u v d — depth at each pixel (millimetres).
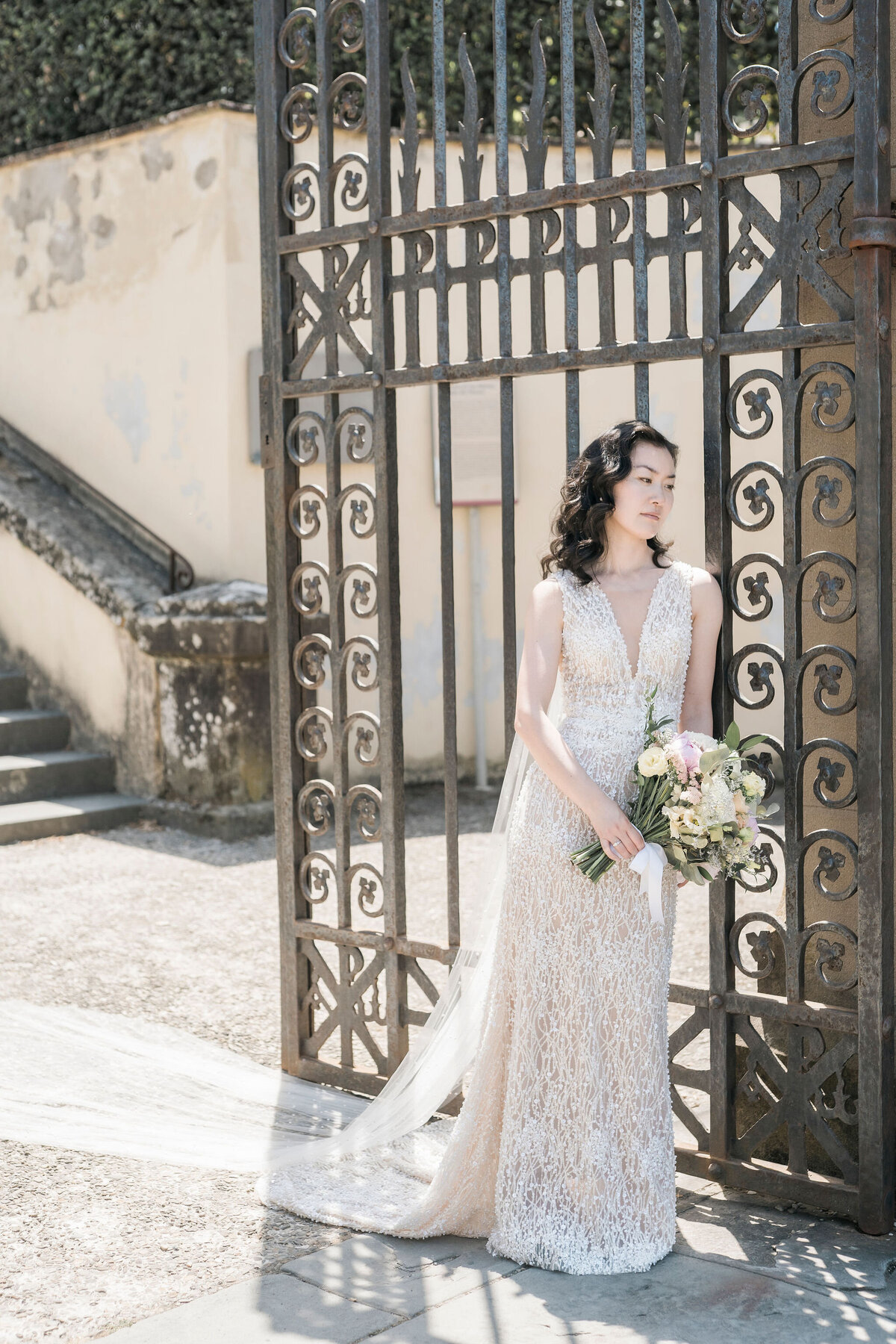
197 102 9266
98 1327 2748
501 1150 3129
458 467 8703
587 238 8727
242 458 7984
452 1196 3156
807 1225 3199
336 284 4031
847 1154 3197
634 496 3133
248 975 5172
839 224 3082
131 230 8336
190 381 8109
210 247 7898
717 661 3311
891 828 3092
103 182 8453
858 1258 3021
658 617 3131
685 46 9875
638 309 3375
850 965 3318
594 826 2986
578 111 9914
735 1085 3414
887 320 3033
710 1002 3379
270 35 4141
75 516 8672
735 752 2926
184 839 7426
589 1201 3027
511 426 3621
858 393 3025
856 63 2992
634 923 3072
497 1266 3039
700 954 5324
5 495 8617
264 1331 2730
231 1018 4734
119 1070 4254
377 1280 2967
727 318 3271
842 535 3293
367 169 3902
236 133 7816
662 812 2988
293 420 4191
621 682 3133
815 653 3150
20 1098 4020
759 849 3297
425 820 7922
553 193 3486
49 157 8766
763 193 9102
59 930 5730
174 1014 4762
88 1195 3396
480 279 3682
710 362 3260
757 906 5828
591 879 3004
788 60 3127
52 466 8945
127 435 8523
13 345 9219
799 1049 3273
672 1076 3494
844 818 3324
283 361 4199
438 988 5207
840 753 3236
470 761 9086
